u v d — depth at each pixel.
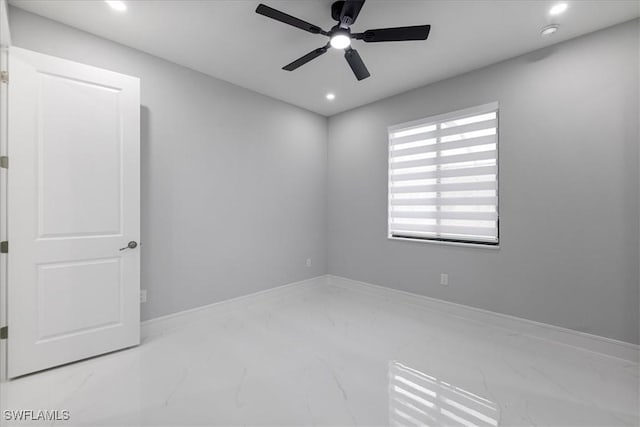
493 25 2.25
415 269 3.48
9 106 1.93
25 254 1.98
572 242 2.46
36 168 2.02
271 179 3.71
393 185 3.70
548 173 2.56
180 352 2.38
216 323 3.00
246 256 3.46
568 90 2.45
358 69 2.30
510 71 2.74
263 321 3.05
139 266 2.46
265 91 3.51
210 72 3.04
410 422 1.64
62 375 2.03
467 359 2.29
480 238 3.00
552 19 2.18
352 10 1.82
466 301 3.08
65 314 2.13
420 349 2.45
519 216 2.72
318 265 4.32
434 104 3.27
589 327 2.38
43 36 2.17
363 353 2.38
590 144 2.36
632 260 2.21
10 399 1.77
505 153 2.79
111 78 2.29
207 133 3.09
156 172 2.74
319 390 1.91
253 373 2.09
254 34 2.40
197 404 1.76
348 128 4.16
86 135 2.20
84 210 2.20
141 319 2.67
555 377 2.05
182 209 2.92
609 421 1.64
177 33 2.38
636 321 2.20
